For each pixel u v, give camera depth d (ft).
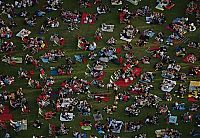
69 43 211.82
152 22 216.54
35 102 196.44
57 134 188.85
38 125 190.90
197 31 213.66
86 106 193.98
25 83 201.26
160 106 193.47
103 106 194.70
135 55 207.51
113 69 203.51
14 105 195.11
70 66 204.64
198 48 209.05
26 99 196.95
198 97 195.31
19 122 191.83
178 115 191.83
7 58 207.72
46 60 206.90
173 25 214.90
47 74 203.10
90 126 190.29
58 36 213.66
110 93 197.67
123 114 192.75
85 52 208.85
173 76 200.85
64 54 208.54
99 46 210.59
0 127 190.70
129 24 216.54
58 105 194.29
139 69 203.31
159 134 187.73
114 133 188.55
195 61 205.26
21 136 189.26
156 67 203.21
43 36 214.07
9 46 210.59
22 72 203.21
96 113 193.06
